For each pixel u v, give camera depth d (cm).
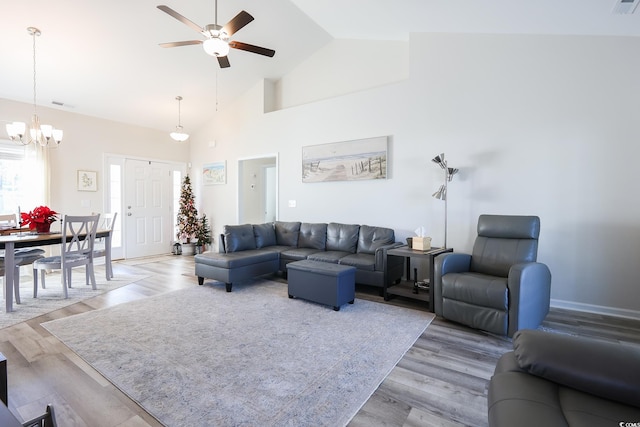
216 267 400
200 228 678
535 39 346
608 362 98
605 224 317
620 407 94
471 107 383
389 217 447
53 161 523
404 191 434
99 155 582
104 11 367
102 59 441
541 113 344
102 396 181
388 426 158
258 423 159
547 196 341
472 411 168
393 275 382
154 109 601
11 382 195
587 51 321
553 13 286
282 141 562
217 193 679
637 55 302
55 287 414
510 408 96
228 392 185
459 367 214
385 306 341
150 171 663
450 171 377
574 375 101
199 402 176
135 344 246
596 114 319
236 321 294
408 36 446
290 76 575
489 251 323
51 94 491
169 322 291
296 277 353
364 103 467
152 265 563
